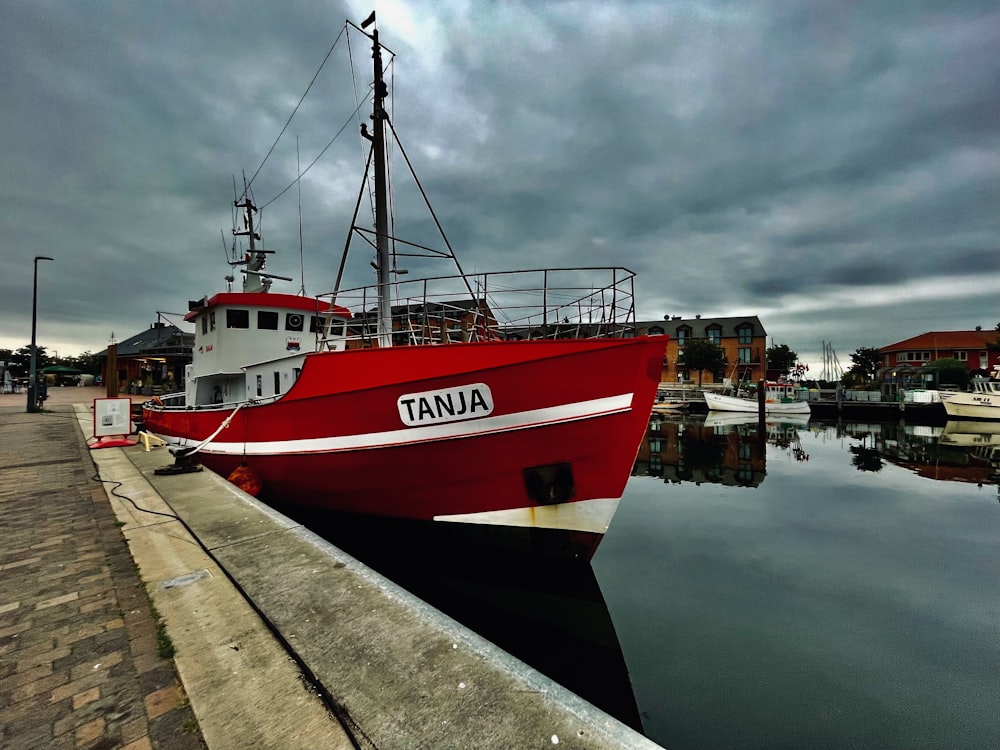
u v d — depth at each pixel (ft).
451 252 24.31
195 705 6.68
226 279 40.37
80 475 23.02
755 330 161.68
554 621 17.21
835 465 53.52
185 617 9.14
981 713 12.36
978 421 108.99
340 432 20.48
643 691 13.35
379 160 24.44
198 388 35.73
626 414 17.21
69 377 159.94
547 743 5.86
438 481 19.70
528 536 19.40
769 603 18.85
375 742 5.96
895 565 23.11
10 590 10.54
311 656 7.76
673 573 21.97
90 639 8.54
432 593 19.12
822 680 13.80
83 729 6.31
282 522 15.05
